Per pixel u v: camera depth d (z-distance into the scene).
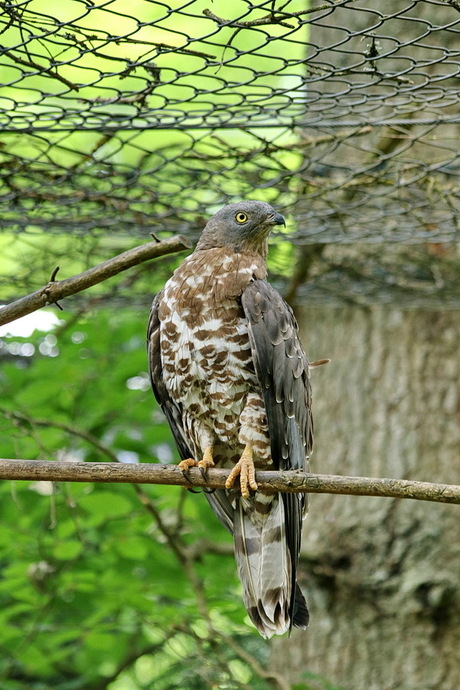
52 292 6.84
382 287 11.88
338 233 10.93
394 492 6.66
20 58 7.29
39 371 13.96
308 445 9.21
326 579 11.48
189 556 11.39
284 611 8.55
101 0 6.61
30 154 9.78
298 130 9.27
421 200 10.18
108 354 14.37
